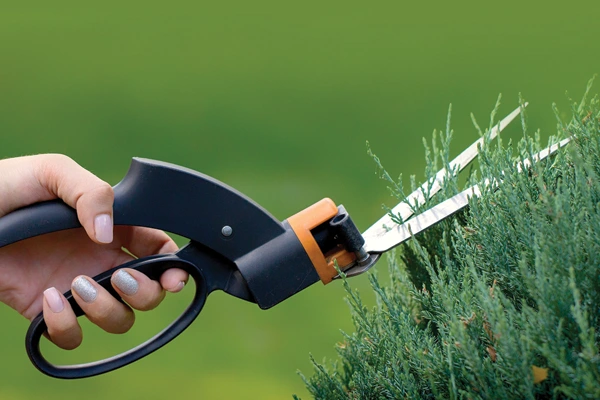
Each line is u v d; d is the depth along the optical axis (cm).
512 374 78
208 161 660
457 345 88
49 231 114
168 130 716
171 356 421
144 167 113
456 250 107
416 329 100
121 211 113
